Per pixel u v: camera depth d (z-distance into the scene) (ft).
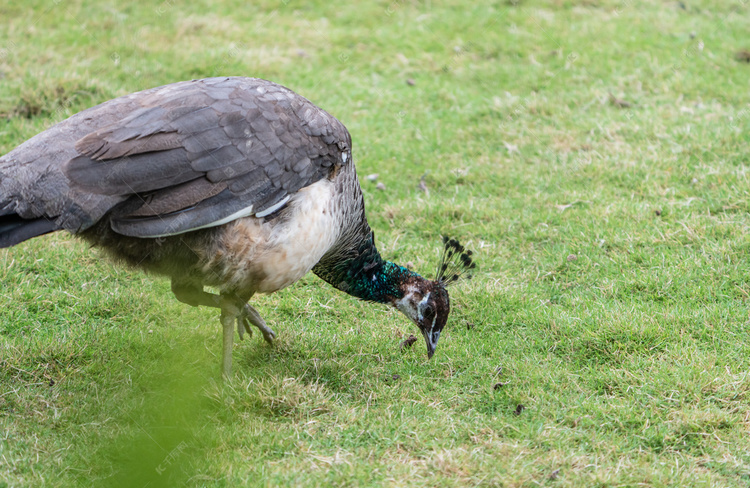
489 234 36.76
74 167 21.84
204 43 54.90
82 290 31.32
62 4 58.49
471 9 64.44
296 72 52.75
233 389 25.14
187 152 22.80
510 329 30.14
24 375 25.88
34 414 23.89
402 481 21.18
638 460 22.44
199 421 24.04
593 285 32.60
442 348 28.91
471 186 41.52
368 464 21.99
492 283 32.81
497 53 57.57
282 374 26.61
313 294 32.50
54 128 23.20
